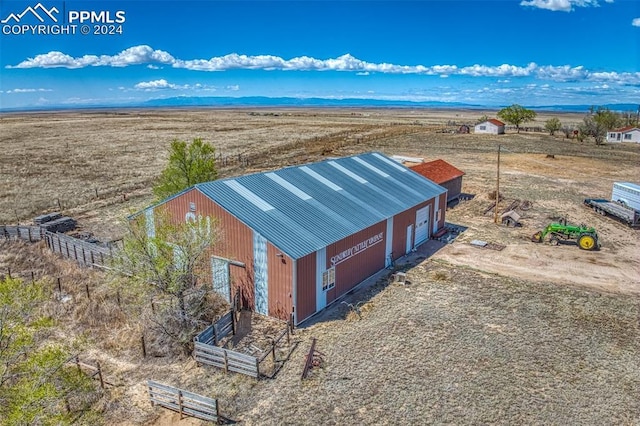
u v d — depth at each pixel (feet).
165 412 45.68
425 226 96.07
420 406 45.44
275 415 44.60
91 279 75.05
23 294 40.88
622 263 83.56
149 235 70.49
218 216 66.49
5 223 107.76
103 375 51.39
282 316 62.80
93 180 152.15
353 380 49.55
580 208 122.01
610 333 59.06
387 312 64.80
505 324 61.16
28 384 37.09
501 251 89.92
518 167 181.37
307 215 71.41
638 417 43.96
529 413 44.39
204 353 52.60
